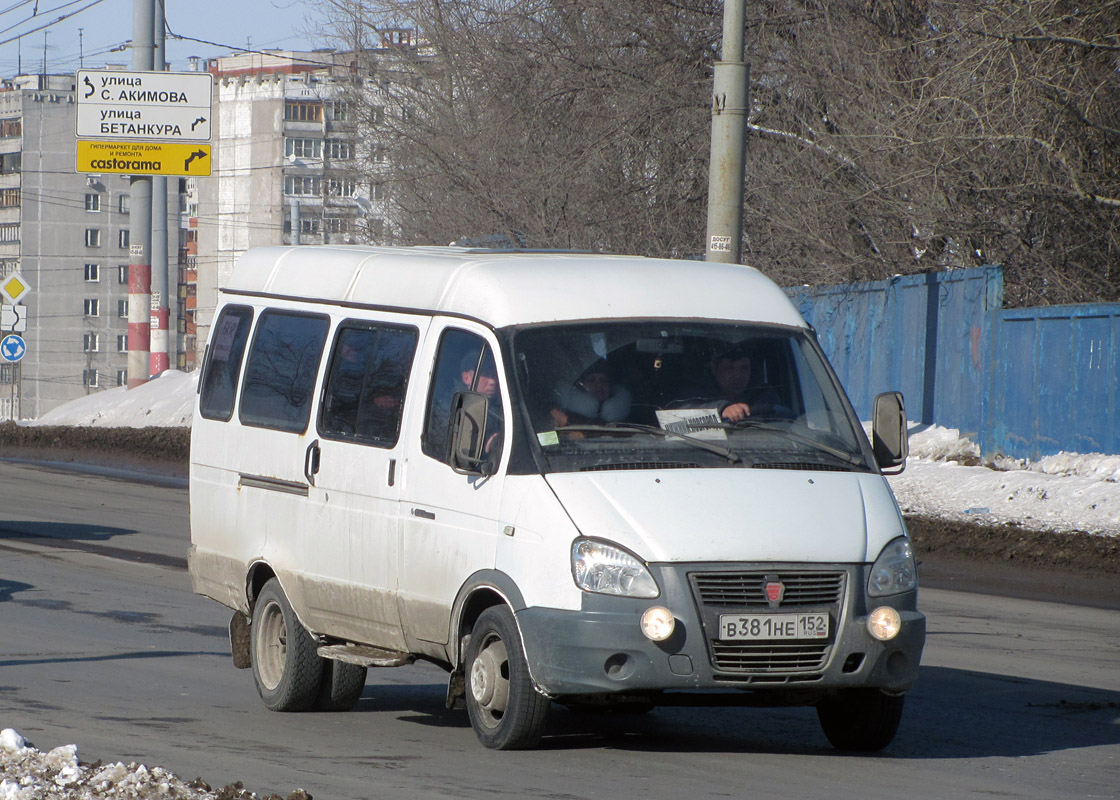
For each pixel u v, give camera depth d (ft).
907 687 76.59
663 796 69.67
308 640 92.48
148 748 79.36
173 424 349.61
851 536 75.66
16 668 104.12
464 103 352.49
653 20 296.30
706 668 72.43
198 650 114.93
